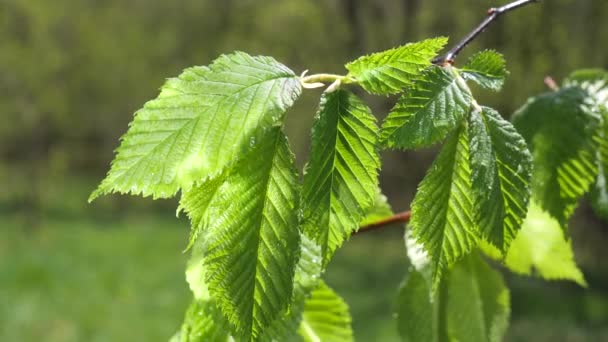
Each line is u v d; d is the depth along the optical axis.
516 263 0.72
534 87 3.88
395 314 0.72
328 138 0.56
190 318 0.67
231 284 0.56
